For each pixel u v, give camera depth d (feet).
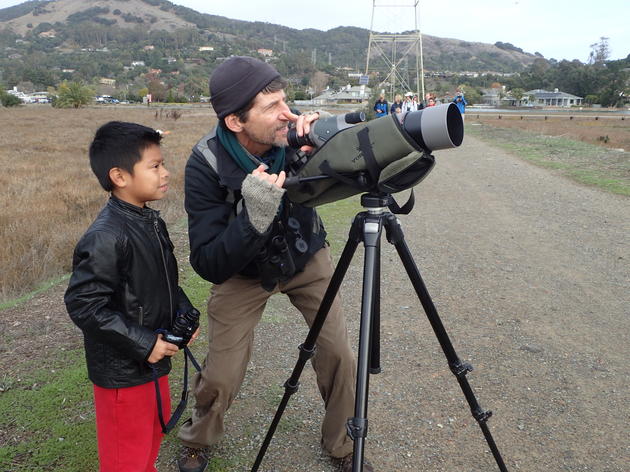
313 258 7.76
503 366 12.05
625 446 9.28
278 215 6.89
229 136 6.76
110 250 6.15
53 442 9.12
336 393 8.13
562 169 39.86
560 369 11.89
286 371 11.82
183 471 8.46
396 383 11.37
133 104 304.30
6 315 14.25
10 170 41.14
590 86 371.97
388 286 17.07
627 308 15.12
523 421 10.01
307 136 6.57
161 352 6.36
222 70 6.44
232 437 9.50
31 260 19.29
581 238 22.21
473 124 102.58
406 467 8.82
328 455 9.00
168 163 43.37
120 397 6.56
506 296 16.16
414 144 5.63
